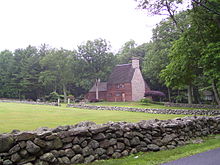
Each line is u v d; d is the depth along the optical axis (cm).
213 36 1527
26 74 5703
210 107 2200
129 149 572
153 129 638
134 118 1314
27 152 415
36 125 940
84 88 5691
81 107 2745
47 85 5638
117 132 558
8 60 6494
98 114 1644
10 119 1203
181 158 511
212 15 1400
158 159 507
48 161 437
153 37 3488
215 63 1404
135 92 4666
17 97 5875
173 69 1738
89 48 4953
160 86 4816
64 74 5016
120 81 4872
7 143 396
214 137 839
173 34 2955
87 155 495
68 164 462
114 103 4225
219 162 475
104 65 5034
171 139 669
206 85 3253
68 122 1073
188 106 2502
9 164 391
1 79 5978
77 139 488
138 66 4831
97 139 521
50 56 5109
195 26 1545
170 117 1412
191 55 1573
